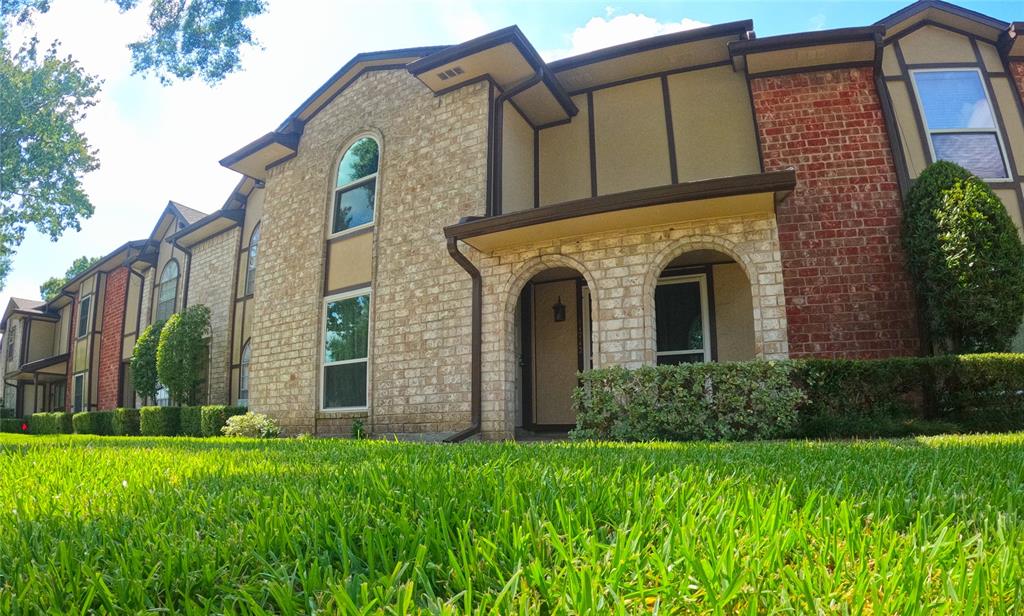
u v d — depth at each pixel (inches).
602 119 402.6
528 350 414.9
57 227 762.2
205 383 616.4
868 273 314.0
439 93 390.3
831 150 331.9
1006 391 249.8
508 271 338.6
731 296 377.1
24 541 63.4
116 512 78.0
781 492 70.4
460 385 345.4
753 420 251.1
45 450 200.7
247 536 60.9
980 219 283.6
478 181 362.6
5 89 643.5
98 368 858.8
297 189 460.1
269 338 449.7
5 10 516.4
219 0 484.1
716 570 46.3
